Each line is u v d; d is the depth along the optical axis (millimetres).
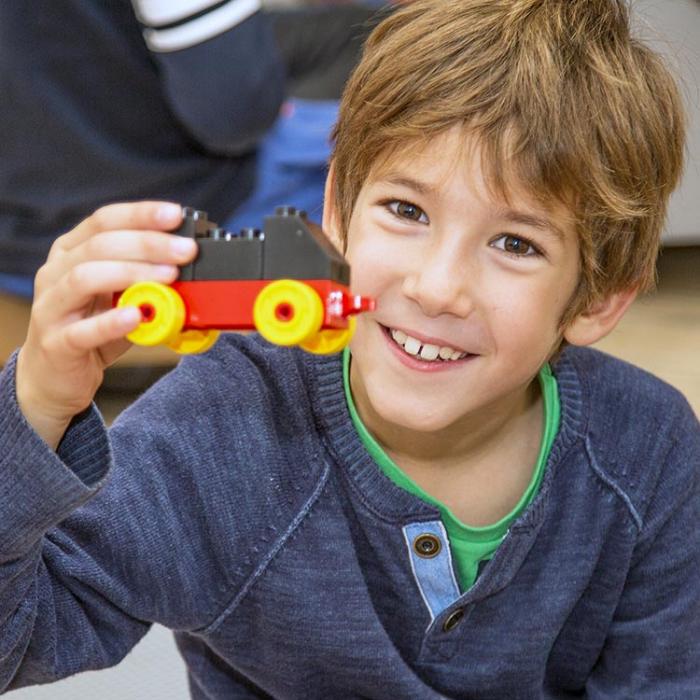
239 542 1251
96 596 1175
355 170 1207
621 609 1438
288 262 850
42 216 2363
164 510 1204
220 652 1330
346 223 1237
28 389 965
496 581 1288
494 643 1343
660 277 3539
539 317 1171
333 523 1271
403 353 1173
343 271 881
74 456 1007
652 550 1402
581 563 1349
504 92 1131
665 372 2799
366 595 1276
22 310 2463
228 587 1264
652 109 1241
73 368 940
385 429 1278
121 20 2215
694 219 3213
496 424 1289
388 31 1274
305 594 1265
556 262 1164
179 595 1230
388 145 1151
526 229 1132
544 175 1117
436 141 1118
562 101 1146
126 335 865
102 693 1838
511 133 1112
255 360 1318
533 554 1342
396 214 1160
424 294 1112
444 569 1281
